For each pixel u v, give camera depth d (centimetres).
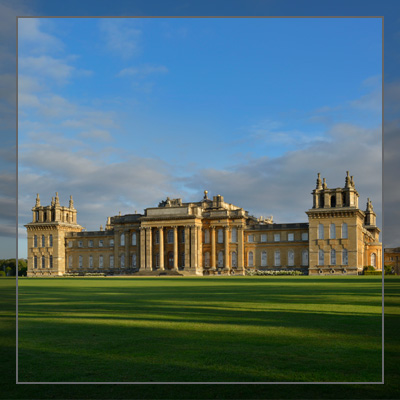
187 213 13512
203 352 1714
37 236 15350
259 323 2305
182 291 4678
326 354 1681
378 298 3606
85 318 2541
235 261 13225
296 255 12650
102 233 15025
